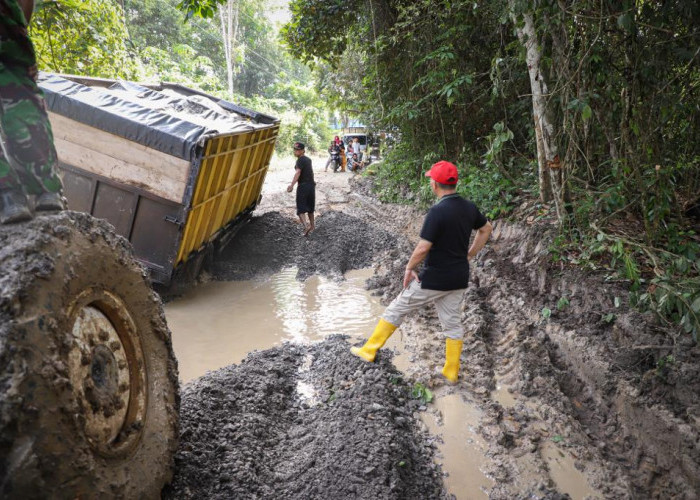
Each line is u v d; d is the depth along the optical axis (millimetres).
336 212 10992
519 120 8766
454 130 10141
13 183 1979
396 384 4207
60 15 9750
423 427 3703
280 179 16812
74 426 1767
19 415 1563
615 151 5699
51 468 1659
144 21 27094
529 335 4844
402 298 4250
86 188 5652
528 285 5676
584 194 6012
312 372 4559
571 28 5133
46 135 2145
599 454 3461
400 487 2969
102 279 2215
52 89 5355
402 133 11484
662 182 4863
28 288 1717
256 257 8641
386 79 10922
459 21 8484
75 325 1990
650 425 3465
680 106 4859
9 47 2010
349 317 6035
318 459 3188
